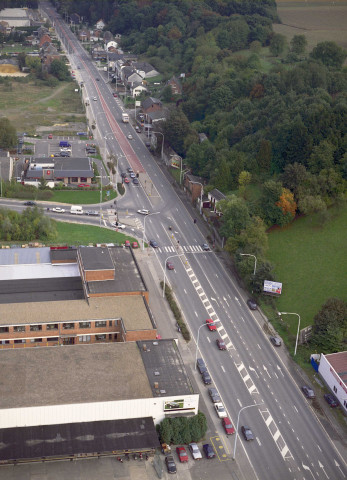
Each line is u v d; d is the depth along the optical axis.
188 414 130.88
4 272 179.12
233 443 131.00
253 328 171.25
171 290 185.88
